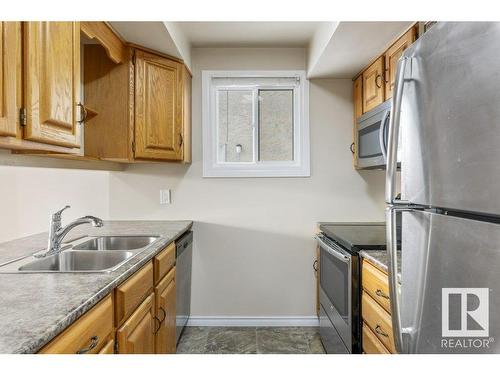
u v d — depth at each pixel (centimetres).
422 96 82
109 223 251
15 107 102
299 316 273
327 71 253
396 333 92
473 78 65
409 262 89
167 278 187
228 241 273
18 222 175
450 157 72
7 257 139
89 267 156
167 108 230
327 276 220
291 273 274
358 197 274
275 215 274
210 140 272
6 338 70
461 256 69
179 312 224
